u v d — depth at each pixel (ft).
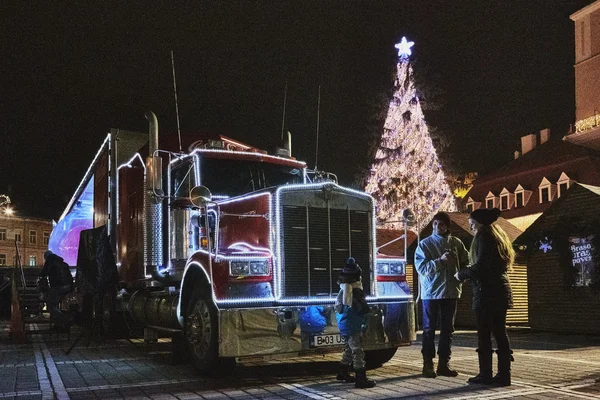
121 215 40.37
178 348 30.37
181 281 27.04
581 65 136.67
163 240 30.71
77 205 56.24
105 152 44.65
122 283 39.58
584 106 135.13
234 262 24.21
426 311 25.27
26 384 24.79
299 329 24.21
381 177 105.81
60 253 58.39
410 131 105.50
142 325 37.47
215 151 30.40
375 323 26.16
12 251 217.97
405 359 31.14
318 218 25.79
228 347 23.24
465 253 25.70
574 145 130.11
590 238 47.96
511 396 20.47
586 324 48.60
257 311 23.76
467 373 25.81
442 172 106.11
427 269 25.03
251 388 23.13
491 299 22.72
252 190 30.78
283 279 24.54
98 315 44.80
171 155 31.50
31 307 51.80
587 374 25.14
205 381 24.93
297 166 32.89
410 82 106.63
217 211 25.07
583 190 49.32
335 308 23.39
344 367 24.41
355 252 26.53
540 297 52.80
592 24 134.72
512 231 68.49
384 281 27.61
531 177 130.52
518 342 41.60
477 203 139.64
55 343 43.16
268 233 25.00
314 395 21.53
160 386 23.86
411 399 20.33
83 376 26.61
